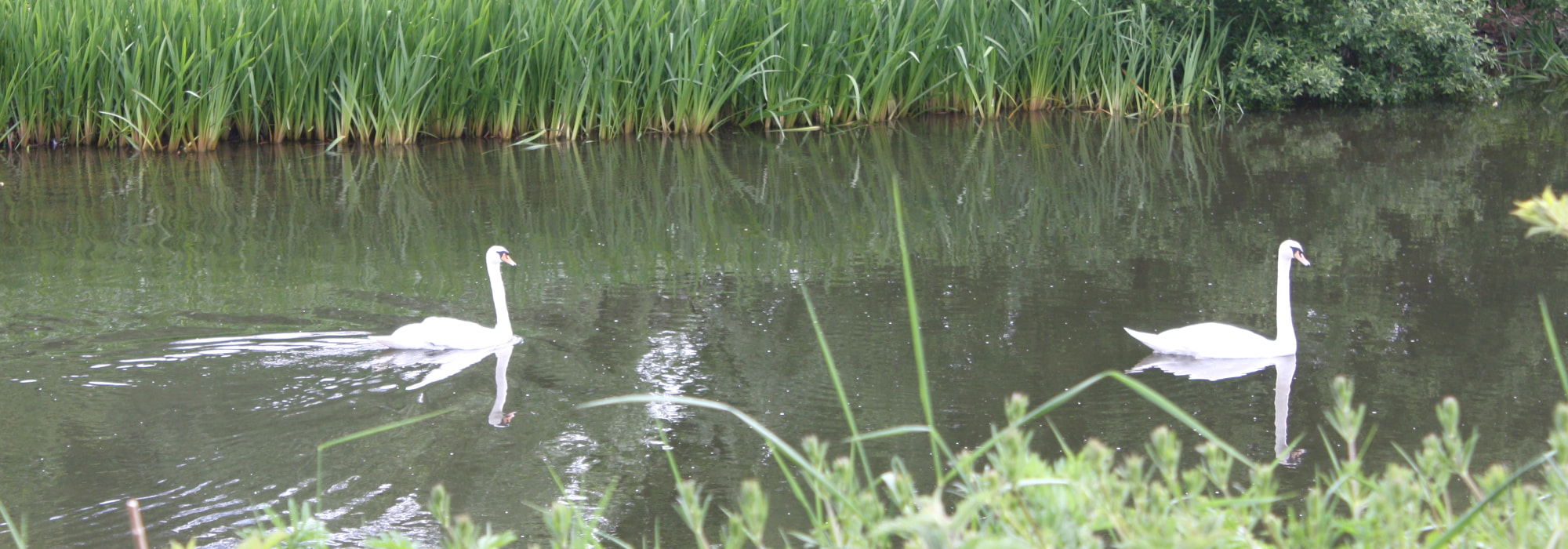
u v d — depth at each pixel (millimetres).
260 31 19141
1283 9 22734
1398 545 2842
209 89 18625
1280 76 22969
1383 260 11773
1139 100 22953
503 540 3203
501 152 19188
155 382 8242
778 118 20516
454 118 20250
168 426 7461
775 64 20859
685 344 9383
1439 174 16453
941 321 9984
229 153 18891
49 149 19000
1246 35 23625
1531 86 26047
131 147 19203
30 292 10812
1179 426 7668
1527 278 10945
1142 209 14656
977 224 13922
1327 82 22219
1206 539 2520
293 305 10477
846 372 8703
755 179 17125
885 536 3051
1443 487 3047
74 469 6797
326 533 4438
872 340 9461
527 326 9867
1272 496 3074
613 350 9250
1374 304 10297
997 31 22531
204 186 16438
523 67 19781
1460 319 9797
